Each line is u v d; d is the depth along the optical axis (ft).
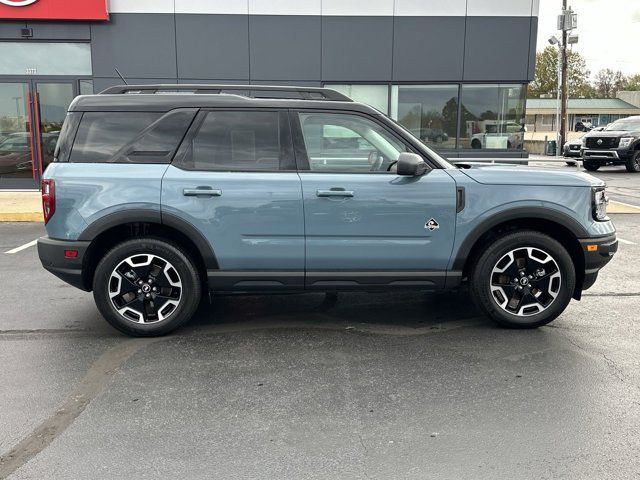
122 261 14.38
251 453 9.59
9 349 14.19
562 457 9.43
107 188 13.96
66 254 14.01
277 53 41.55
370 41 41.60
